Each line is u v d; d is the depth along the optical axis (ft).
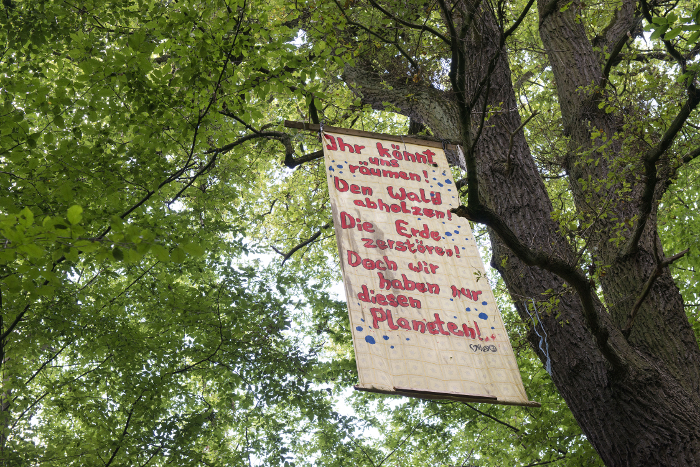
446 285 14.92
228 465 26.73
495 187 18.70
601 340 13.69
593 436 14.74
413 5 23.41
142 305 28.07
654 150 13.64
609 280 17.47
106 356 25.35
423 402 31.45
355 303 13.88
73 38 17.94
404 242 15.43
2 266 17.51
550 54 22.88
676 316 16.31
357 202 15.97
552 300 15.02
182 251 9.41
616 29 24.94
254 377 26.73
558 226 17.80
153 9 18.67
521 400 13.43
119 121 18.34
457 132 21.27
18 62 21.59
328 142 17.02
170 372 25.09
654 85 15.47
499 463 30.76
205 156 28.45
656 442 13.64
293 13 18.69
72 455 22.40
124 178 20.34
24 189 17.33
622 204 17.78
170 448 24.02
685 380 15.03
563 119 21.50
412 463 33.86
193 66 17.31
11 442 21.57
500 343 14.30
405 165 17.34
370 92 24.94
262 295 28.50
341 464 29.81
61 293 23.56
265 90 18.52
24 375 24.99
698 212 27.81
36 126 22.52
